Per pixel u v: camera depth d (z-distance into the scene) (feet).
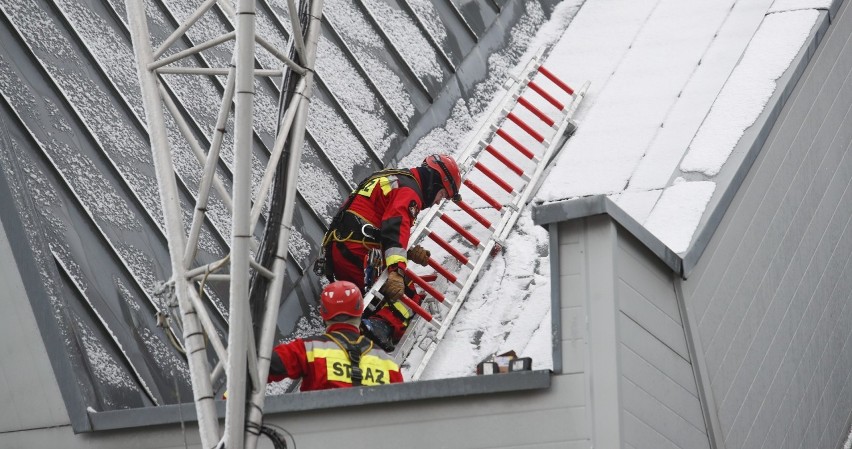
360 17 118.62
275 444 71.20
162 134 76.02
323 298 79.71
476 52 123.13
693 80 111.04
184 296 73.46
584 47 123.44
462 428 74.43
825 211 106.32
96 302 84.89
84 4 102.17
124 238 90.17
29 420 80.48
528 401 73.77
